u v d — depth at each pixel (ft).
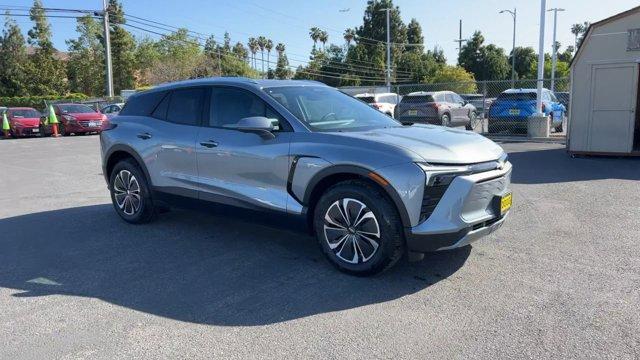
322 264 16.19
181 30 215.51
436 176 13.51
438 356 10.68
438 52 312.71
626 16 36.29
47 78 190.80
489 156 14.73
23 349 11.41
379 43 286.66
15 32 192.24
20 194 29.99
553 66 137.18
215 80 18.89
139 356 10.98
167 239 19.39
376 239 14.25
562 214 21.83
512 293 13.66
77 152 53.67
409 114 64.95
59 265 16.88
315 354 10.89
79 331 12.19
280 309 13.08
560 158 39.04
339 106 17.98
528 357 10.54
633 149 38.60
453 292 13.82
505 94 57.93
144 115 21.01
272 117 16.62
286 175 15.80
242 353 11.00
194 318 12.72
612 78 37.40
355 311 12.84
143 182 20.77
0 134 85.56
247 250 17.81
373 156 14.07
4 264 17.17
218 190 17.80
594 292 13.60
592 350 10.73
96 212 24.38
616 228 19.52
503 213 15.14
